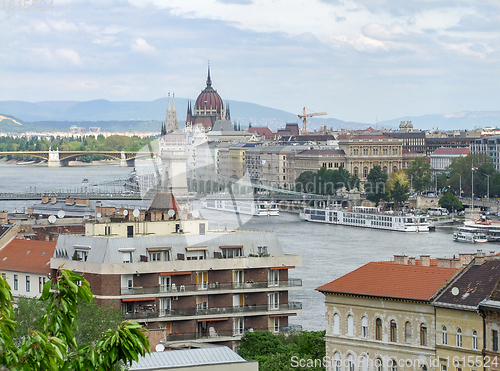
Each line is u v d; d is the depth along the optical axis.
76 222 195.75
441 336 112.56
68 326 40.84
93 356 39.38
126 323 40.41
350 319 122.44
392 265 124.00
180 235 137.38
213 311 138.12
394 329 117.62
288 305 144.12
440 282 116.25
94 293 133.38
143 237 135.50
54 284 41.72
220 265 138.62
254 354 128.38
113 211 184.62
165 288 135.88
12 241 164.25
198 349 94.44
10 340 37.47
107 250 133.38
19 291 155.50
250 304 141.38
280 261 142.88
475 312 108.25
